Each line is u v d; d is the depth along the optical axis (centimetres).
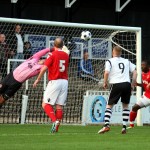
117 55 3170
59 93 3161
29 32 4466
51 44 4434
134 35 4416
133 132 3328
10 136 2969
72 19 5119
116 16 5166
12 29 4306
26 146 2484
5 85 3441
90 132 3284
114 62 3148
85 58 4266
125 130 3198
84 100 3916
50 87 3148
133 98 4062
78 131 3347
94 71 4294
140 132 3338
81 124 3975
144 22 5378
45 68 3133
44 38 4438
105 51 4338
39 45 4409
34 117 4069
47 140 2783
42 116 4088
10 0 4897
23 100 3912
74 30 4481
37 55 3491
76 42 4347
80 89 4244
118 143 2667
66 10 5031
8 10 4916
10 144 2562
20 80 3434
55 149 2392
